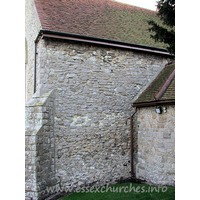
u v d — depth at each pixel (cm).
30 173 489
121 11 966
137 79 729
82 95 629
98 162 636
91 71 650
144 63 749
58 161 573
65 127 594
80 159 607
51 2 754
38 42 628
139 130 674
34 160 487
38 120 530
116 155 670
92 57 655
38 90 568
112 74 686
